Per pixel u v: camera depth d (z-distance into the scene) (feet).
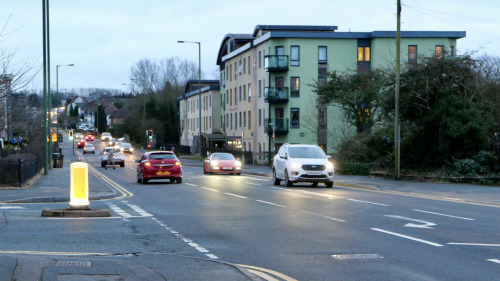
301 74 211.00
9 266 25.89
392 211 54.80
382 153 125.29
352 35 209.36
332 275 27.09
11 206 60.85
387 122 132.36
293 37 209.77
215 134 299.38
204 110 332.80
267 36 212.02
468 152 98.94
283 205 61.26
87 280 24.38
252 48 234.58
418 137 107.34
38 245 35.24
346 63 210.59
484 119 99.55
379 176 112.57
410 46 207.51
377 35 206.59
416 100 103.60
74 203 52.29
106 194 74.59
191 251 33.78
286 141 212.02
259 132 229.25
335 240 37.45
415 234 39.93
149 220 48.60
